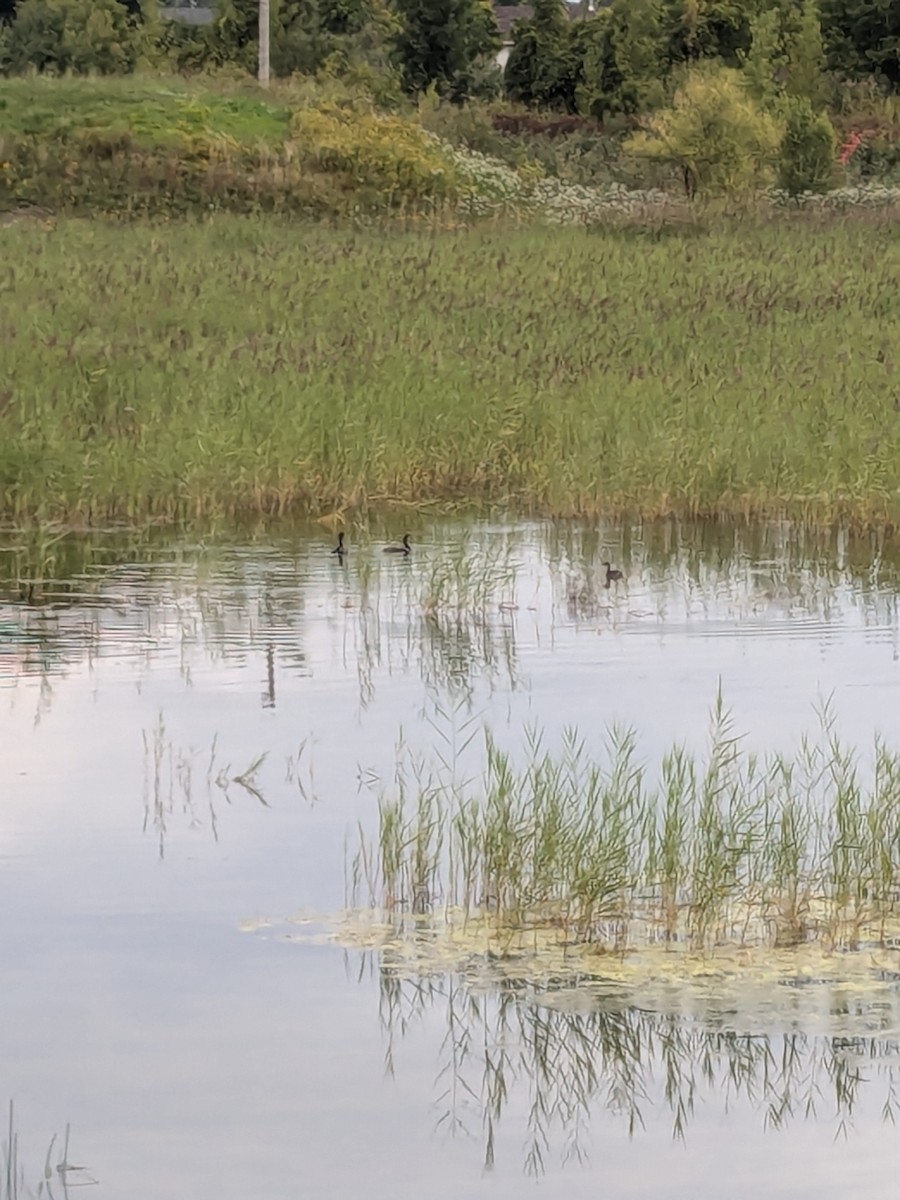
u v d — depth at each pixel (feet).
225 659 46.32
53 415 68.18
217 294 92.58
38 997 27.99
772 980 28.91
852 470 64.39
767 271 109.50
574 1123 25.03
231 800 36.24
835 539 61.52
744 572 56.54
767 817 33.06
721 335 88.48
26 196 122.93
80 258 102.22
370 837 34.35
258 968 29.07
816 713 41.45
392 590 53.88
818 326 91.20
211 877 32.55
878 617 50.96
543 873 31.35
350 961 29.40
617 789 33.37
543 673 45.09
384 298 94.17
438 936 30.42
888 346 86.63
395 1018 27.55
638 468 64.95
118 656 46.68
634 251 116.37
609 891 30.83
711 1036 27.12
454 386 73.61
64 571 56.08
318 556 58.49
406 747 39.32
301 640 48.24
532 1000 28.19
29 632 48.83
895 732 39.88
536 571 56.54
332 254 107.55
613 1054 26.68
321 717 41.52
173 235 113.60
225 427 67.41
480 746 39.32
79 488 64.08
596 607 51.98
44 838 34.22
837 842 31.78
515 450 69.00
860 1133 24.73
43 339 79.41
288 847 33.94
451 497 66.95
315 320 87.61
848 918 30.96
